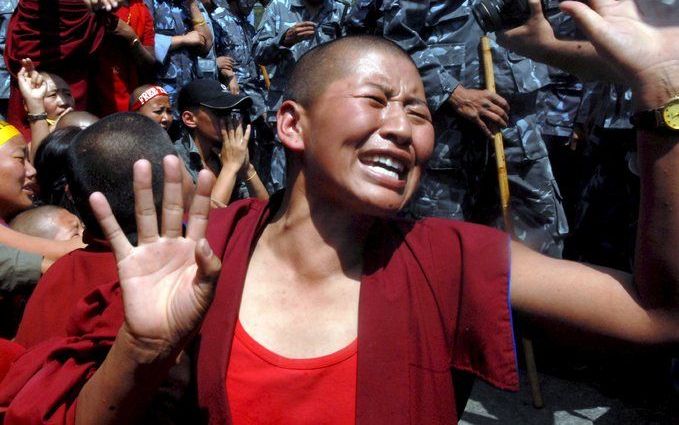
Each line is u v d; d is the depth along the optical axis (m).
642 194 1.16
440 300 1.24
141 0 4.55
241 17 6.15
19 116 4.16
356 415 1.18
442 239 1.28
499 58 3.43
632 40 1.13
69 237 2.48
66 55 4.20
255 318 1.28
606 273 1.24
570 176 4.79
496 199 3.55
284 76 4.86
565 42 1.47
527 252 1.30
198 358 1.24
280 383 1.20
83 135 1.63
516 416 3.19
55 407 1.16
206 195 1.15
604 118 3.78
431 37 3.44
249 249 1.32
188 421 1.27
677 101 1.09
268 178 5.27
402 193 1.26
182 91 3.98
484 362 1.21
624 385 3.41
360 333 1.21
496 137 3.31
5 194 2.62
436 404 1.21
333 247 1.30
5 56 4.21
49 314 1.61
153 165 1.60
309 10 4.86
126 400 1.12
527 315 1.26
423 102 1.29
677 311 1.17
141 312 1.10
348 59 1.26
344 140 1.24
